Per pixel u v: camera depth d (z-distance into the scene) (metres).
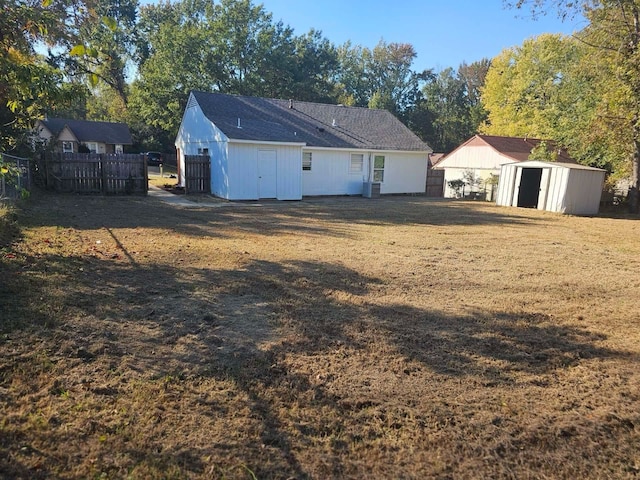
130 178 16.62
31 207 11.20
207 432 2.53
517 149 27.17
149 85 34.62
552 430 2.76
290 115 21.27
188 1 41.97
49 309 4.16
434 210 15.82
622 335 4.48
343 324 4.37
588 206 17.27
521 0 16.47
